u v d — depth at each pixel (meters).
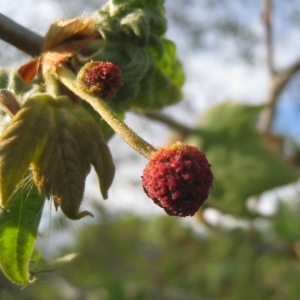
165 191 0.07
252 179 0.16
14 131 0.08
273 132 0.22
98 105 0.08
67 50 0.09
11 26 0.09
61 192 0.08
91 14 0.09
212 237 0.26
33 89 0.09
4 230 0.08
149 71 0.10
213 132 0.17
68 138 0.08
